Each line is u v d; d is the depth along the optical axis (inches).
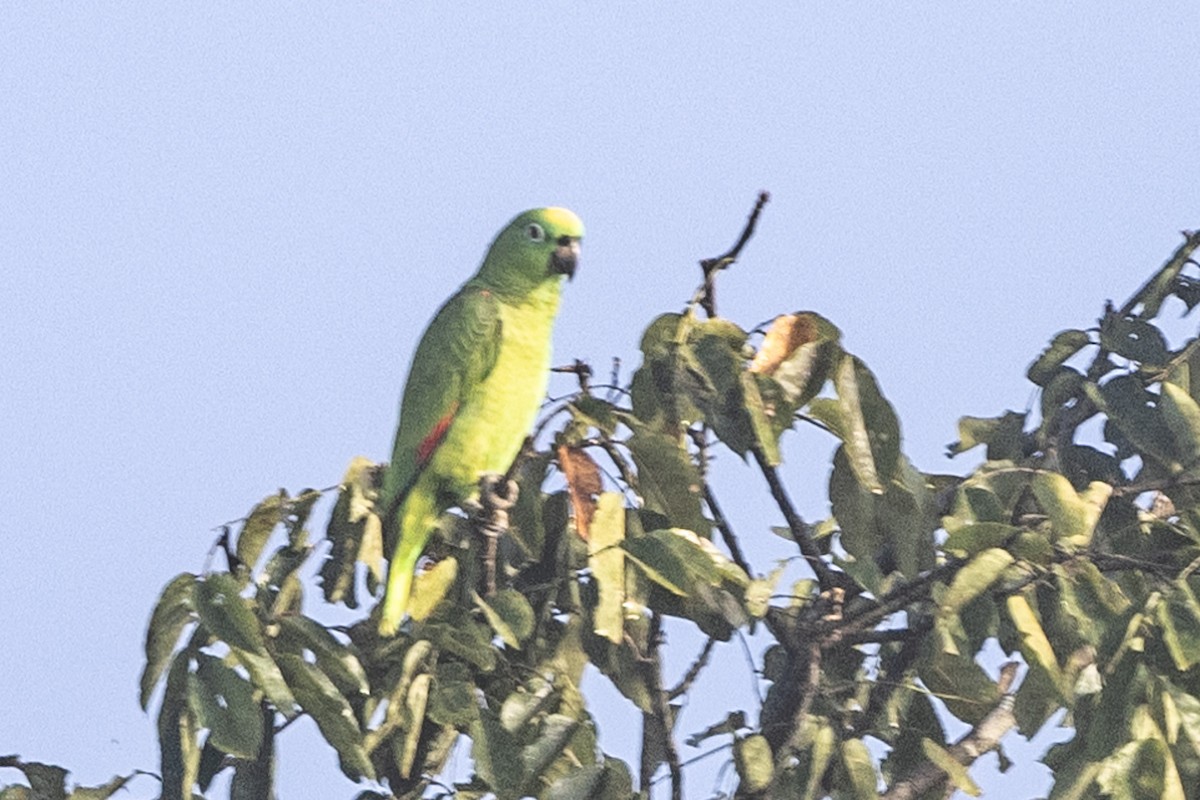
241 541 357.7
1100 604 339.9
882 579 370.3
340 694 332.8
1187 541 370.9
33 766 361.4
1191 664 313.3
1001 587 357.1
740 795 352.8
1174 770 315.6
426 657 353.4
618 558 349.1
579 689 382.6
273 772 357.7
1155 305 435.8
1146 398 399.9
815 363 364.8
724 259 371.2
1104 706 321.4
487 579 387.2
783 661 433.7
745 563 397.4
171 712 325.1
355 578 379.9
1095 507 354.0
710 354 363.6
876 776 349.1
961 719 369.7
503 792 342.6
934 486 412.2
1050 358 428.1
